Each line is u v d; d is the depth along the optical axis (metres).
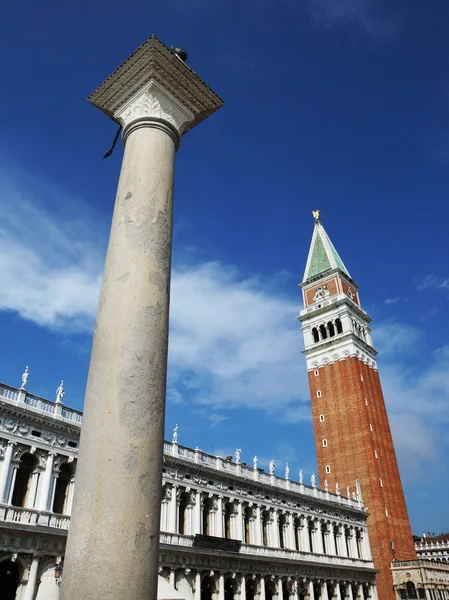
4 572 33.81
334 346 102.44
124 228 9.39
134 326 8.35
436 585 76.62
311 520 68.50
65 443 40.75
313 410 99.81
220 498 54.44
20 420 38.06
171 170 10.67
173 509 48.34
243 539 55.41
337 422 95.19
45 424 39.59
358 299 115.31
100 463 7.30
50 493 38.38
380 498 84.44
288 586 57.69
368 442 89.56
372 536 82.19
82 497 7.17
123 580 6.50
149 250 9.19
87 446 7.57
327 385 99.88
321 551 67.75
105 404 7.73
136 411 7.73
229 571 50.97
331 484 90.81
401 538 84.94
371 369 103.94
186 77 11.98
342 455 91.81
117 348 8.15
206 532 52.16
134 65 11.69
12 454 36.78
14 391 38.75
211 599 48.62
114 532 6.79
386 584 77.81
